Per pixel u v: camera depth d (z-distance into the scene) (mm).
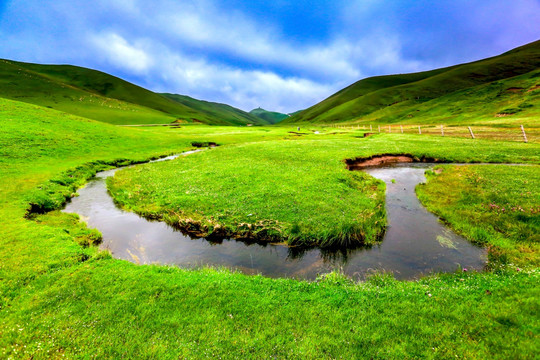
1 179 24156
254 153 39594
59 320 7742
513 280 9016
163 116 181000
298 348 6656
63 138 42531
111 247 14188
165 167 32656
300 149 42312
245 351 6613
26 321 7727
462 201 19062
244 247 14055
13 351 6621
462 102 127688
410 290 9188
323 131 94938
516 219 15289
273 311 8125
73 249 12141
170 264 12492
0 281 9477
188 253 13523
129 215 18812
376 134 70688
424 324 7254
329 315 7879
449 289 8977
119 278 9891
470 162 33031
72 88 197250
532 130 53844
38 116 49969
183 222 16359
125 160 39062
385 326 7312
